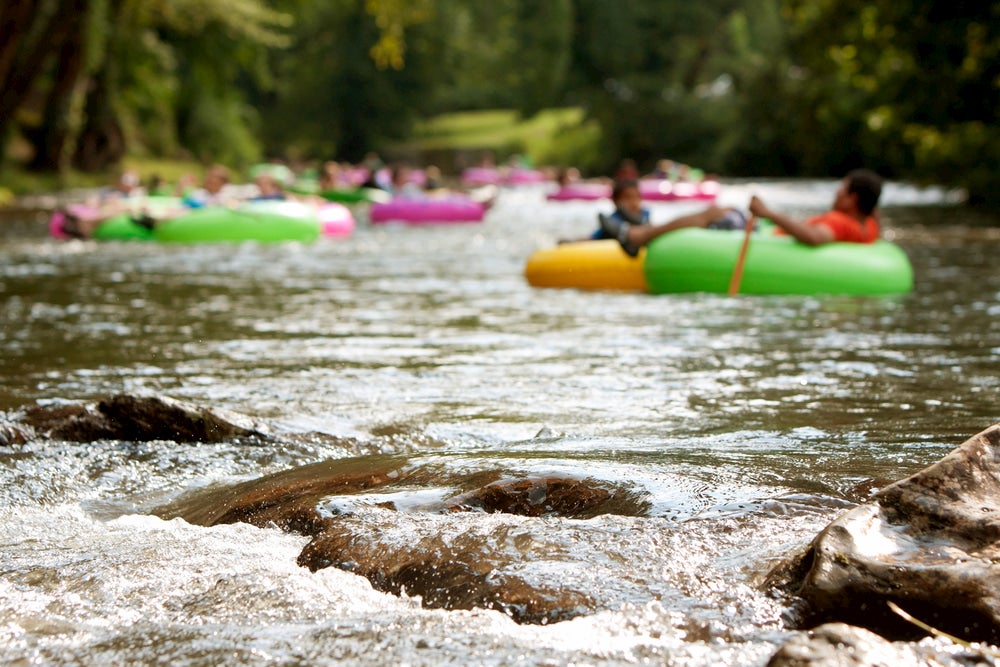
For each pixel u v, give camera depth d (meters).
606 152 67.69
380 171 35.53
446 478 4.12
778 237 11.56
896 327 8.98
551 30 67.69
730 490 3.83
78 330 9.06
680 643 2.78
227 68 50.78
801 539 3.35
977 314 9.73
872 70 32.59
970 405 5.86
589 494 3.88
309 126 76.12
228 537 3.79
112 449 5.11
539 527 3.51
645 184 39.81
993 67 28.83
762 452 4.61
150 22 45.47
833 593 2.89
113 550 3.66
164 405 5.23
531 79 72.88
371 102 74.88
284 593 3.20
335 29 74.25
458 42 73.69
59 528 4.02
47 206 32.19
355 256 16.80
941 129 32.09
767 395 6.23
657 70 68.69
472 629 2.90
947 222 23.94
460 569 3.24
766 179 56.16
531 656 2.71
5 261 15.73
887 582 2.86
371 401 6.17
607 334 8.73
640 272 11.83
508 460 4.23
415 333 8.88
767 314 9.83
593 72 69.19
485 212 29.27
